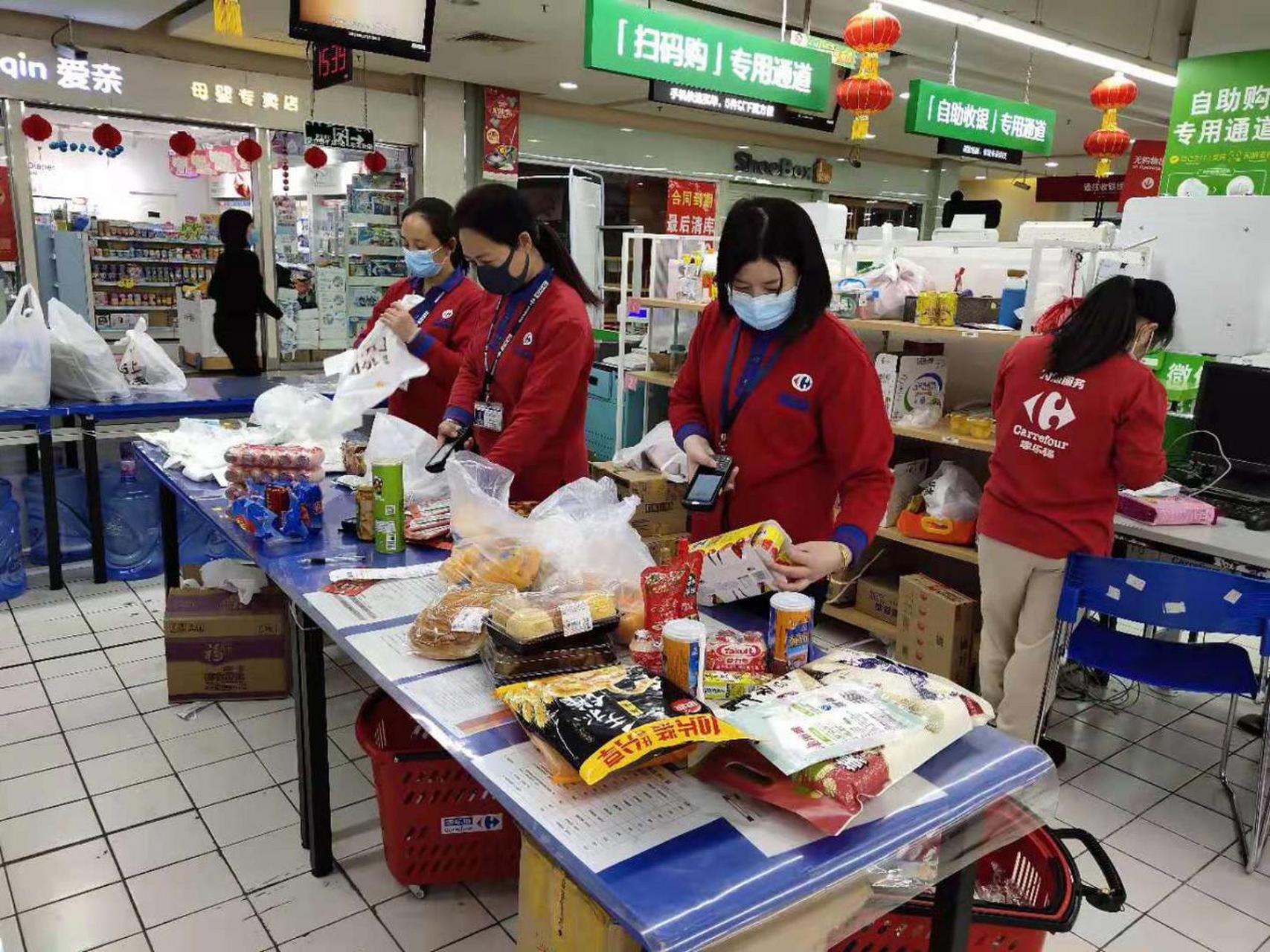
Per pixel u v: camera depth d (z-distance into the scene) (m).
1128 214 3.50
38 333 3.81
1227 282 3.29
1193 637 3.87
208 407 4.12
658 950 0.92
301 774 2.28
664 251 4.91
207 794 2.55
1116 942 2.16
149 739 2.83
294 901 2.15
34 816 2.44
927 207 14.43
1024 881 1.71
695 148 11.30
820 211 4.46
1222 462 3.26
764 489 1.89
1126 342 2.44
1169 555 3.09
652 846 1.08
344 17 4.08
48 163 10.98
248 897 2.16
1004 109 6.50
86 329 4.00
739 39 4.95
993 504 2.74
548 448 2.45
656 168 11.02
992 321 3.46
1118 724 3.29
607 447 5.74
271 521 2.22
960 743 1.35
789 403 1.80
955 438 3.30
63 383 3.96
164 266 9.48
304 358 9.07
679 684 1.30
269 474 2.44
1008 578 2.71
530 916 1.50
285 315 8.87
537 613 1.48
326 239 9.09
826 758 1.14
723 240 1.74
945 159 14.00
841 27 7.61
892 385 3.56
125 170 11.59
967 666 3.37
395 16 4.21
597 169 10.52
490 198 2.29
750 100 5.56
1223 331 3.33
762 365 1.84
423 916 2.11
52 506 3.91
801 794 1.14
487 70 8.50
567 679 1.35
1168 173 6.05
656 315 4.90
